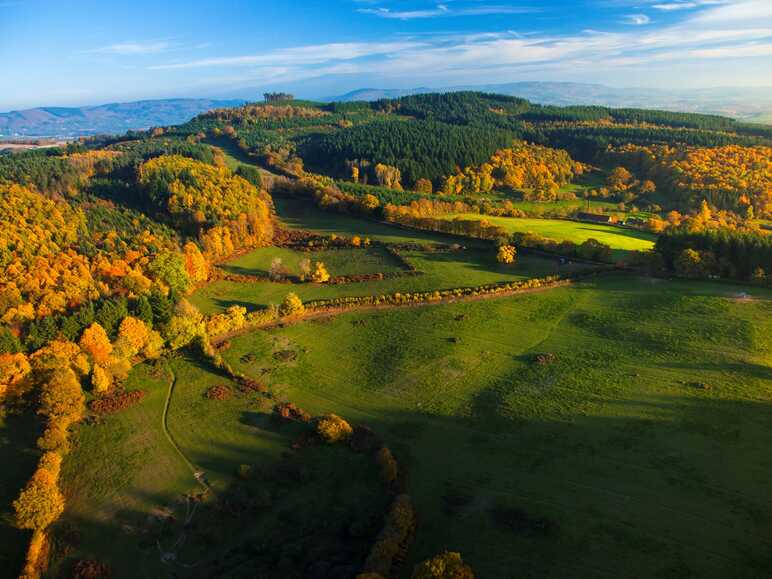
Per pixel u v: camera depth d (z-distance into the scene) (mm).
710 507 53406
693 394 72438
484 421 71688
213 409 76812
